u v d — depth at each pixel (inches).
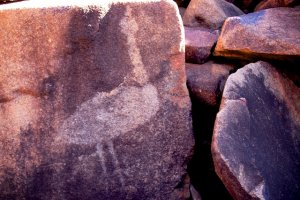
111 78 77.8
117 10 76.6
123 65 77.8
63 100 77.4
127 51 77.7
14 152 77.6
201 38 92.0
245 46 84.0
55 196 77.8
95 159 77.9
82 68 77.1
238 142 74.4
